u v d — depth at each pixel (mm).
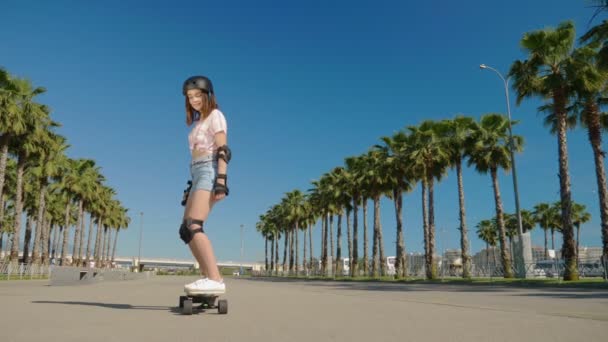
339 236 60438
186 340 3178
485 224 85688
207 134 4840
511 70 25531
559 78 23672
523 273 25656
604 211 22156
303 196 80188
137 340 3137
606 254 21750
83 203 57625
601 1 19672
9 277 31453
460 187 35656
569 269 22375
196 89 4930
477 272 34375
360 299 8953
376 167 45719
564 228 23000
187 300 4727
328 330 3852
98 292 10414
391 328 4000
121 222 90750
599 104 25078
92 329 3621
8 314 4664
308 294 11078
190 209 4734
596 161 22938
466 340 3279
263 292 12094
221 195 4625
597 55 20859
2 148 31875
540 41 24156
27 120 32531
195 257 4852
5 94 30844
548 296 11180
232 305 6848
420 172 38750
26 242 54875
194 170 4820
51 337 3197
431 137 38188
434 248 36688
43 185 43625
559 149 23797
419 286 21797
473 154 34812
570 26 24000
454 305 7262
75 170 52000
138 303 6668
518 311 5969
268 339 3293
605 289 16297
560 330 3785
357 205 54125
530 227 76875
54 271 17766
